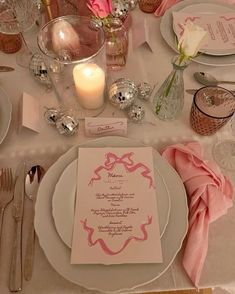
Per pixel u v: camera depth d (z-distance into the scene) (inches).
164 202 21.4
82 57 26.6
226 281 20.3
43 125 26.4
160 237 20.2
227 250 21.3
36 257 20.6
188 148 23.5
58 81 26.0
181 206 21.3
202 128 25.5
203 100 26.2
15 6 31.0
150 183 22.1
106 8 23.8
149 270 19.4
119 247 19.8
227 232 21.9
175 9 33.1
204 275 20.5
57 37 25.9
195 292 25.9
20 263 20.1
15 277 19.6
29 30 32.2
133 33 32.3
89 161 22.9
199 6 33.3
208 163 22.8
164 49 31.3
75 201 21.4
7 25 29.1
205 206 21.4
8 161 24.6
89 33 25.8
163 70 29.9
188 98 28.0
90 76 25.2
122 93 25.3
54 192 21.5
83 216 20.9
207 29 30.7
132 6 33.3
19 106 26.6
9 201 22.3
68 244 19.9
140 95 27.2
